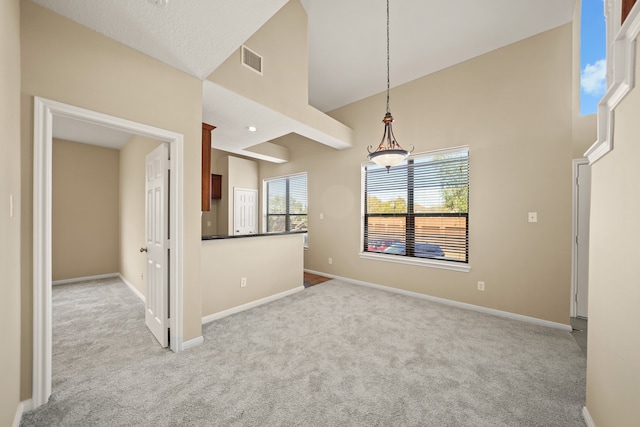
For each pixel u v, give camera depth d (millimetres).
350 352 2238
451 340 2471
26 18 1490
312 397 1680
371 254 4320
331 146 4629
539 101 2920
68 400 1620
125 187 4430
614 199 1222
